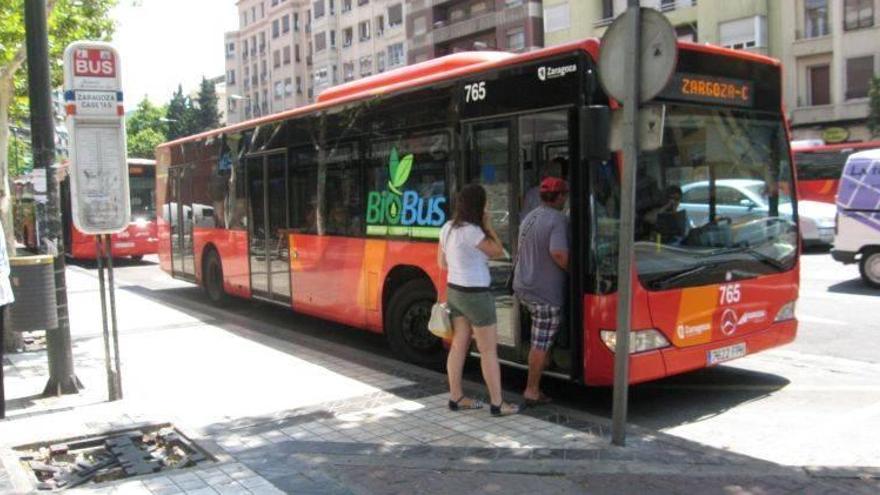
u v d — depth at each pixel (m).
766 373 7.62
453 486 4.68
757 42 34.91
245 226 11.56
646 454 5.16
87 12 12.92
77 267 22.22
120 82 6.63
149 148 94.62
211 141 12.71
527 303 6.12
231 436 5.68
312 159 9.66
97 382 7.38
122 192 6.68
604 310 5.88
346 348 9.00
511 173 6.62
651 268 6.01
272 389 7.04
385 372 7.68
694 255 6.30
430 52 55.66
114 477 5.02
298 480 4.78
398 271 8.21
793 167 7.18
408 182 7.91
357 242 8.78
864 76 32.91
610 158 5.76
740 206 6.68
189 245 13.88
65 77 6.43
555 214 5.95
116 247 22.31
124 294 14.62
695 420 6.18
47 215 6.89
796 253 7.13
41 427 5.94
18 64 9.36
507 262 6.71
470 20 51.16
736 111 6.68
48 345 6.93
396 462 5.07
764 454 5.35
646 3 38.47
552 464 4.95
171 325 10.73
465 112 7.11
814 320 10.27
